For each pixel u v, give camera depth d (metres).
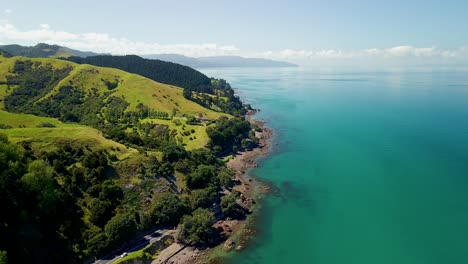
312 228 128.12
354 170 182.88
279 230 127.56
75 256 104.00
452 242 116.31
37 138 138.00
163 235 122.12
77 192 121.62
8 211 92.19
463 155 199.38
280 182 171.38
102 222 116.50
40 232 102.06
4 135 112.88
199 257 113.00
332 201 148.62
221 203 140.38
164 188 141.25
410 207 140.50
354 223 130.50
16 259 88.94
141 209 128.88
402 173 175.62
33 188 101.62
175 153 161.12
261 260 110.44
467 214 133.88
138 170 142.12
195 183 148.62
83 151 139.25
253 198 153.88
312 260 109.62
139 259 109.00
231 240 120.50
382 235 121.88
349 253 112.44
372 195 152.75
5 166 99.62
